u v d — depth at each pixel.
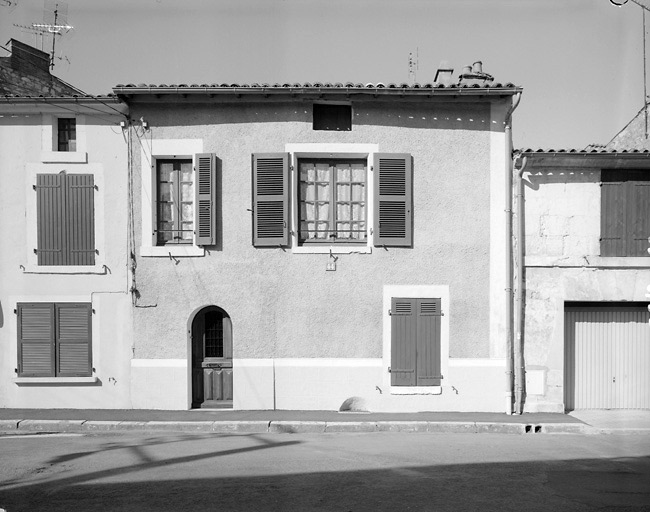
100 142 10.11
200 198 9.99
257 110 10.12
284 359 10.02
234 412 9.77
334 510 5.24
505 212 10.12
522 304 10.10
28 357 10.01
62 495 5.61
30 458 7.02
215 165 10.01
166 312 10.04
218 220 10.09
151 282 10.05
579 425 9.06
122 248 10.07
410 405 9.96
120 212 10.09
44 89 13.74
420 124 10.16
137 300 10.02
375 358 10.04
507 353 9.98
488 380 9.99
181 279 10.05
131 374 9.98
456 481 6.18
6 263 10.04
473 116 10.19
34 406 9.98
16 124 10.08
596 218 10.16
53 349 10.01
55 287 10.05
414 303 10.07
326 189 10.32
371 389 9.98
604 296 10.09
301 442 8.04
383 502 5.47
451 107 10.17
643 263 10.06
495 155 10.16
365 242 10.27
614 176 10.19
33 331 10.02
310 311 10.06
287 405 9.98
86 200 10.08
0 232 10.04
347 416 9.51
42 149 10.08
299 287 10.07
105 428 9.02
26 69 13.39
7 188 10.09
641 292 10.08
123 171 10.09
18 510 5.21
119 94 9.69
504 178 10.16
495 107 10.16
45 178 10.06
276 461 6.88
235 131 10.12
